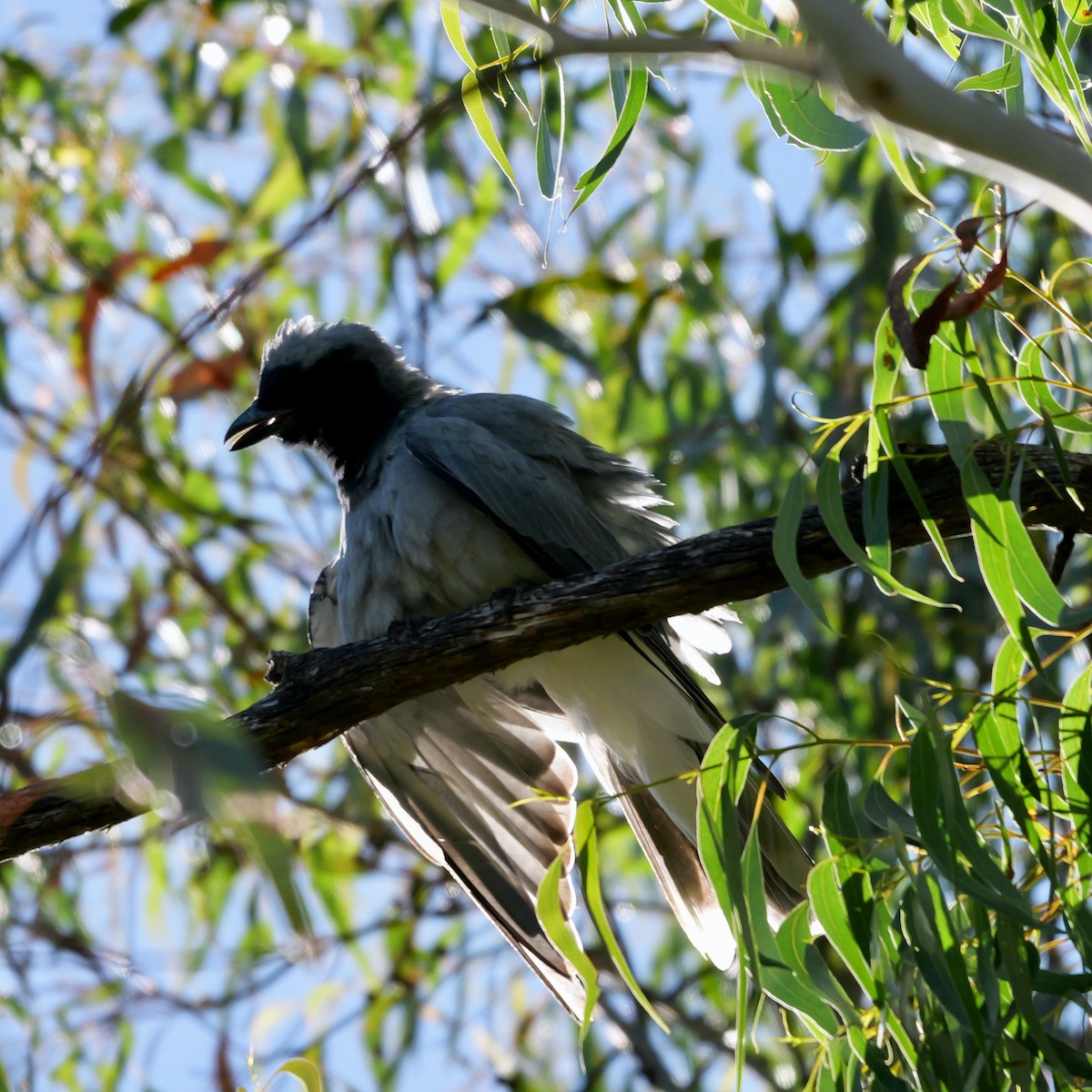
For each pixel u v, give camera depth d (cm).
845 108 482
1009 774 566
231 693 1171
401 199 1184
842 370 1148
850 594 1100
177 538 1209
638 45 403
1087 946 541
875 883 576
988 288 522
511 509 824
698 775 588
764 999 608
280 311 1241
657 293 1194
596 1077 1130
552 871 597
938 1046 545
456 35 670
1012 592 553
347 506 947
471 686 896
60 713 631
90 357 1131
